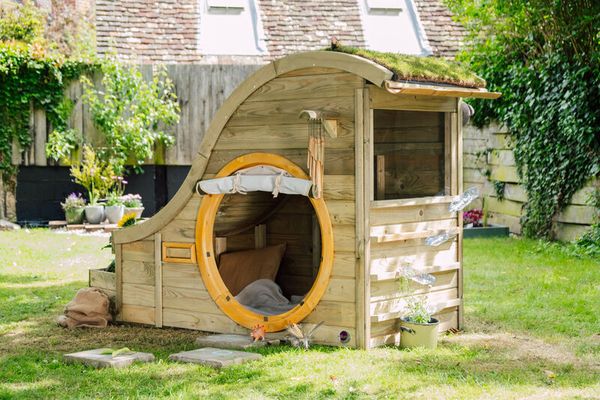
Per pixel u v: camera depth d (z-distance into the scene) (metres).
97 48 15.59
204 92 14.64
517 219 12.39
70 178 14.34
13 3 17.62
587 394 4.62
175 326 6.56
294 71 5.90
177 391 4.71
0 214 13.98
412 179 6.19
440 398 4.52
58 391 4.77
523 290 8.03
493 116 12.95
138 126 14.30
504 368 5.23
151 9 16.42
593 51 10.30
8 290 8.40
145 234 6.66
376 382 4.85
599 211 10.45
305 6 17.00
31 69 14.00
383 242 5.77
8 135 13.96
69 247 11.38
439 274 6.33
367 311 5.67
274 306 6.89
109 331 6.56
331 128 5.62
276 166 6.03
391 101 5.81
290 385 4.79
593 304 7.32
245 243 7.57
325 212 5.77
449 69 6.20
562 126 10.98
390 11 17.22
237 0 16.95
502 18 12.27
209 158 6.36
